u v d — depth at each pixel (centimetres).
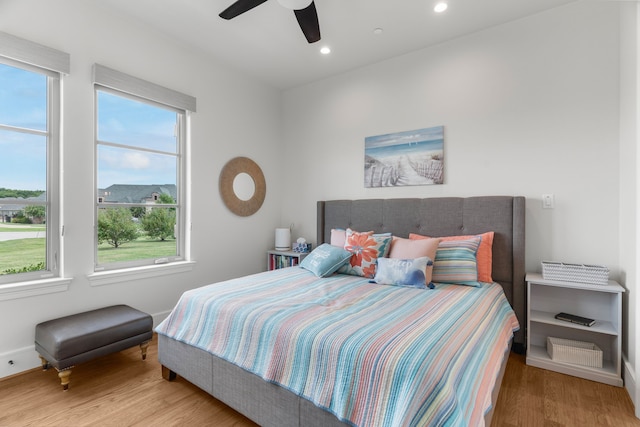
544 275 228
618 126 224
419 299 189
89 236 242
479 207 265
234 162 353
